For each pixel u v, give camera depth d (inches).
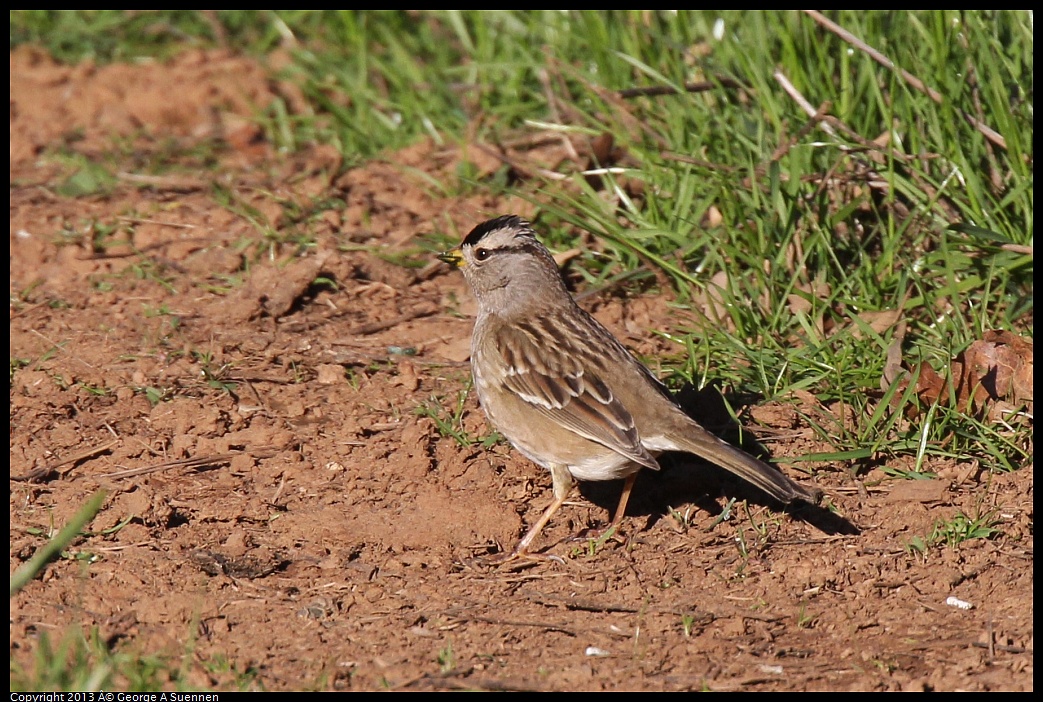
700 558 362.9
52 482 393.7
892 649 319.0
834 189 492.7
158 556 357.7
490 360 389.1
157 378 447.5
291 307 492.4
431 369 454.6
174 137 645.3
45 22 768.3
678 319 474.0
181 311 491.8
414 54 696.4
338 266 514.0
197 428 420.5
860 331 441.4
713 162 518.3
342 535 371.2
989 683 301.9
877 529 371.2
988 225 469.1
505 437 393.7
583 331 390.0
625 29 604.4
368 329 480.4
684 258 487.2
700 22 590.6
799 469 399.5
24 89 695.1
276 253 525.7
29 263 527.2
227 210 558.3
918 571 350.9
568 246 513.0
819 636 326.6
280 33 743.7
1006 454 398.9
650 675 309.9
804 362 432.1
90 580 345.4
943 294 446.9
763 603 341.1
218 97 673.6
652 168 514.9
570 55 628.4
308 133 634.8
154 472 399.5
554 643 325.1
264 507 383.9
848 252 484.1
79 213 566.9
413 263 518.3
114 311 490.9
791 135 508.1
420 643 324.8
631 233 480.7
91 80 702.5
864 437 402.3
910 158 484.1
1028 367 411.2
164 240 542.6
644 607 339.0
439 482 396.2
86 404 434.0
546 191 517.3
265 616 334.6
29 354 462.3
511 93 613.0
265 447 412.5
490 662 316.2
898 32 538.6
